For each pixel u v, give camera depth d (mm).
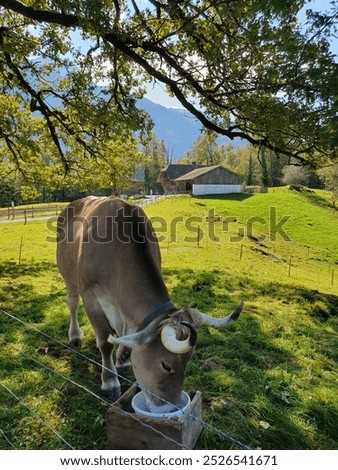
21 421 3914
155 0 8500
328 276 22750
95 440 3742
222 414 4215
